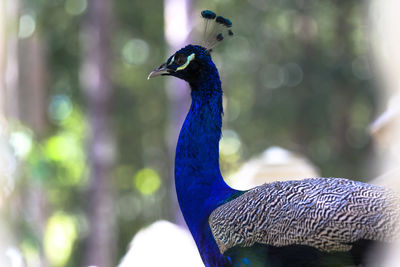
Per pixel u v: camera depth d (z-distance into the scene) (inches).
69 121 896.3
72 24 848.3
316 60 867.4
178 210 521.7
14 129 281.1
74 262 854.5
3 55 368.8
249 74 896.9
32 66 585.9
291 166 361.1
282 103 853.2
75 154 863.7
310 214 160.9
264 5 876.0
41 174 287.0
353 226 155.9
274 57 895.1
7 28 367.9
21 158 278.5
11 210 277.1
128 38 917.2
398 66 124.1
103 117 696.4
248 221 169.0
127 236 958.4
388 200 159.2
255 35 877.8
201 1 519.2
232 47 874.1
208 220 180.2
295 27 901.2
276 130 890.1
